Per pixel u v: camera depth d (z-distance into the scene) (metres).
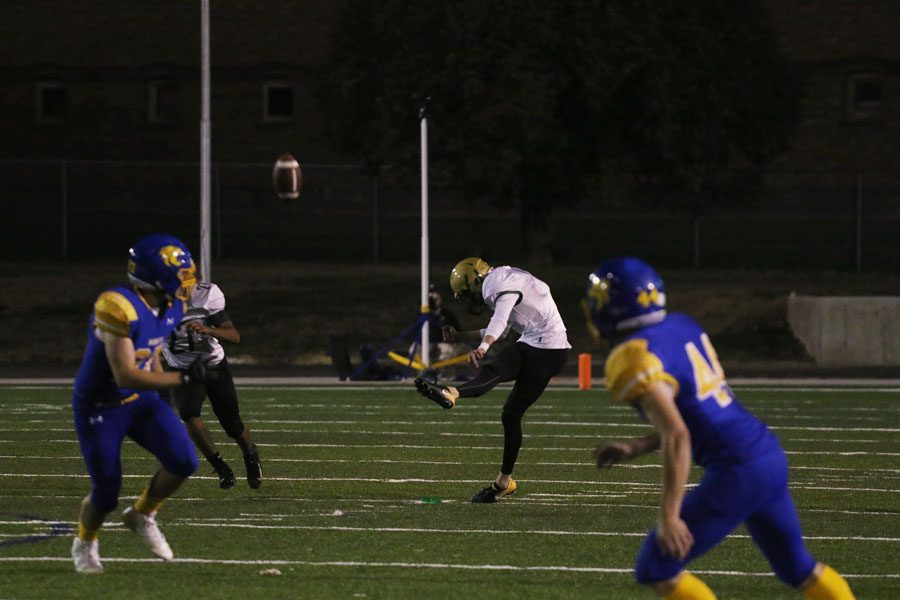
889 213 107.56
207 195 64.50
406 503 28.03
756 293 77.00
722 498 14.62
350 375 59.47
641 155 81.88
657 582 14.90
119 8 113.12
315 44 111.69
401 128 76.38
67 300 79.06
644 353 14.30
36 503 27.56
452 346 60.31
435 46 76.38
